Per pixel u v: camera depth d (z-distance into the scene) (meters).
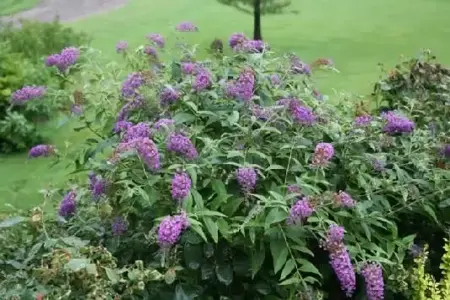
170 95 2.29
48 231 2.12
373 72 6.18
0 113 4.85
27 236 2.12
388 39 7.71
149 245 2.03
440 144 2.46
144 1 10.45
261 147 2.16
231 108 2.29
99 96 2.95
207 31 8.38
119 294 1.83
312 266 1.89
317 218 1.89
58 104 4.44
